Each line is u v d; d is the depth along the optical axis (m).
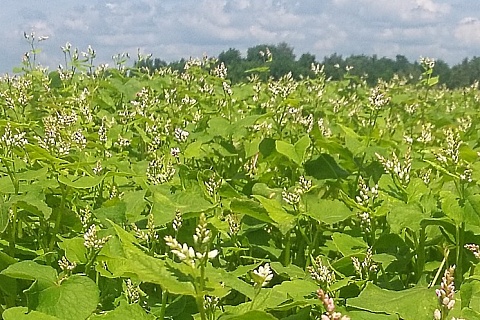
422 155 8.72
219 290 3.12
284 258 6.02
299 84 15.66
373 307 3.85
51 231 5.70
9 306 4.50
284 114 9.50
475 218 4.86
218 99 12.47
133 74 17.55
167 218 4.82
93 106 12.17
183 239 5.67
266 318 3.27
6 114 10.80
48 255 4.98
